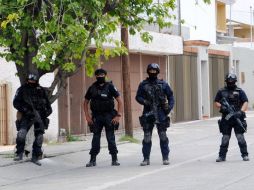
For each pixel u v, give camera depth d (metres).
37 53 27.98
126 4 29.30
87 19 26.66
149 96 27.80
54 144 38.72
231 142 38.62
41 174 26.73
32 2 25.52
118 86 49.75
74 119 43.62
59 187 22.45
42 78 38.78
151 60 55.97
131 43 47.38
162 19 30.41
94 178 24.44
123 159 31.67
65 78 29.09
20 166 27.61
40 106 27.83
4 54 27.94
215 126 55.28
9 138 36.91
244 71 83.19
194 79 64.88
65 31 24.92
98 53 27.98
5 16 26.11
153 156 32.19
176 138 43.94
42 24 26.02
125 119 41.03
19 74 29.06
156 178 23.59
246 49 83.62
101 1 26.39
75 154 32.66
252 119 65.56
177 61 60.81
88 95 28.30
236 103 28.33
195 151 34.41
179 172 25.19
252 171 24.66
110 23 26.86
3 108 36.75
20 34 26.83
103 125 28.52
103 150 35.25
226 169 25.55
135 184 22.22
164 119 27.92
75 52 26.34
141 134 47.59
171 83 59.31
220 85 72.62
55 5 25.58
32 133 29.53
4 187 23.52
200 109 65.69
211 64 69.94
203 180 22.42
